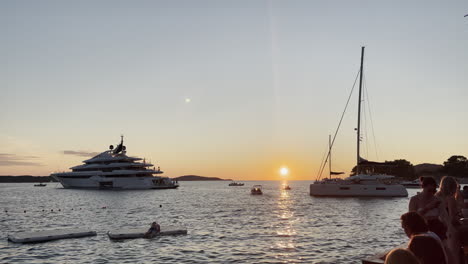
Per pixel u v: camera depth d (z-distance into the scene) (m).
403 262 3.71
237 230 29.16
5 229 31.94
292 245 22.61
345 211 45.84
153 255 20.02
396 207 51.19
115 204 63.75
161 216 42.22
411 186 127.62
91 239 24.73
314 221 35.34
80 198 83.25
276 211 46.72
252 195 98.94
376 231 28.58
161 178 125.56
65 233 25.64
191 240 24.39
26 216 43.34
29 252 20.91
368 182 65.38
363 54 64.94
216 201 71.12
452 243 6.94
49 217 42.06
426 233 5.36
